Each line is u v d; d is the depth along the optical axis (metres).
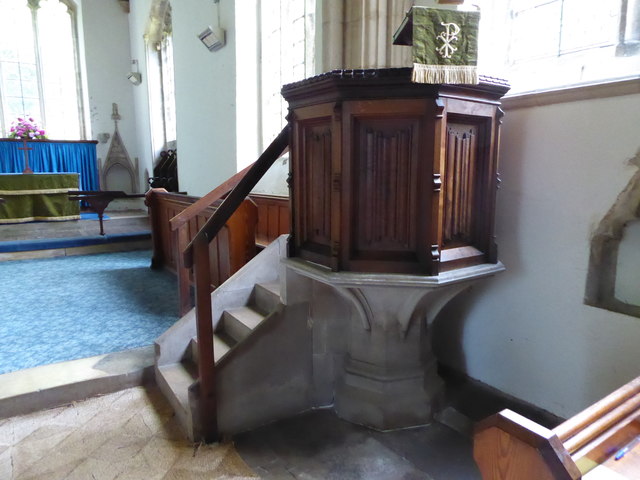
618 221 2.02
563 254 2.25
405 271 2.09
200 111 6.57
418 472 2.18
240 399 2.54
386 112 2.02
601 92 2.01
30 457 2.34
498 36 2.78
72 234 8.18
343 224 2.12
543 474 0.87
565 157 2.20
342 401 2.66
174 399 2.75
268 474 2.19
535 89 2.36
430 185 1.99
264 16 5.41
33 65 11.27
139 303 4.79
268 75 5.48
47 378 2.95
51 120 11.62
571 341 2.26
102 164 11.61
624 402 1.17
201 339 2.38
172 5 7.29
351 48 3.29
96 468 2.25
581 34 2.38
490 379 2.68
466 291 2.75
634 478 1.03
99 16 11.30
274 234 4.50
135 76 10.70
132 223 9.27
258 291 3.40
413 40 1.85
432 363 2.66
